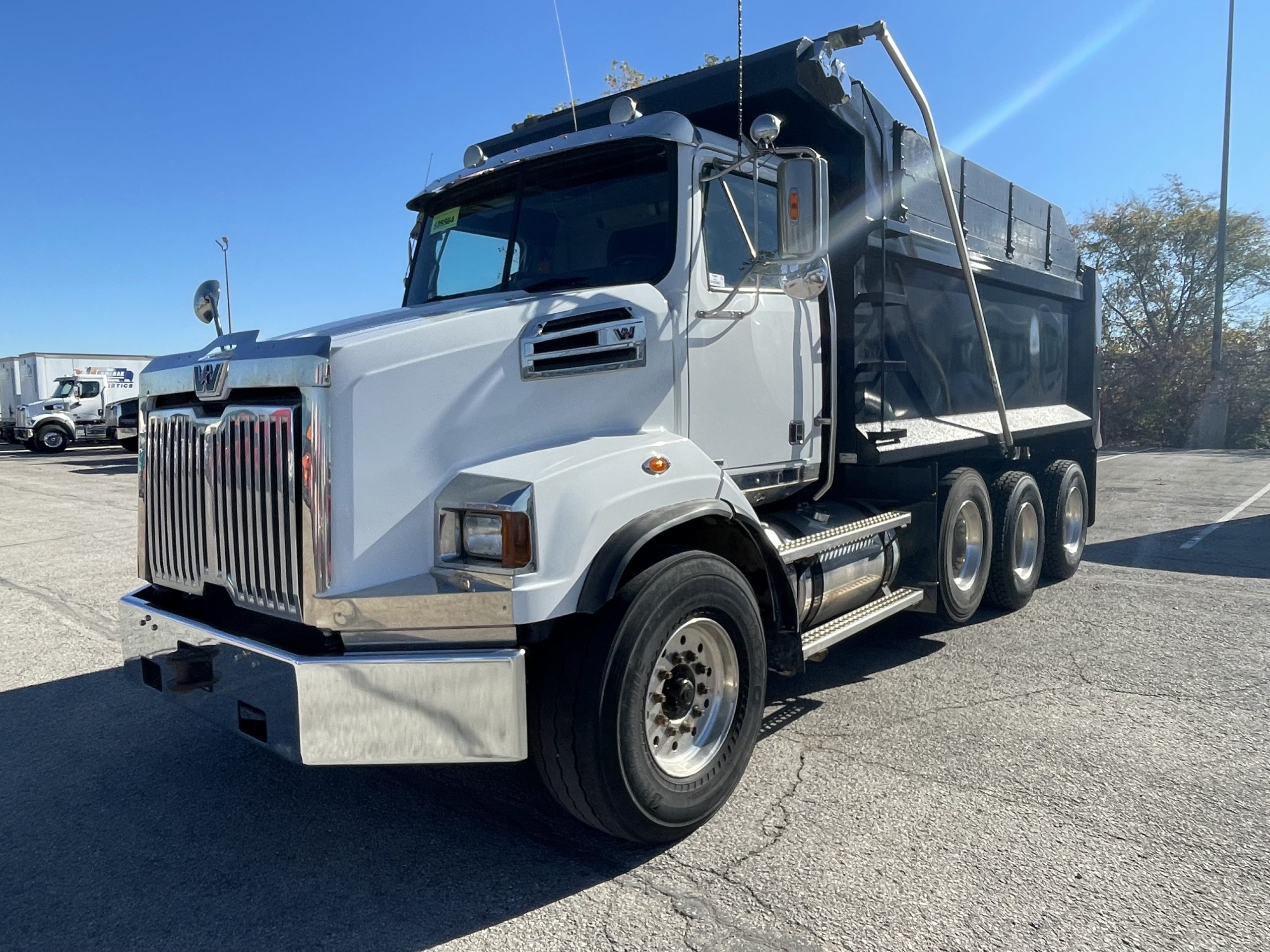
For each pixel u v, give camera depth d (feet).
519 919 9.52
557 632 10.35
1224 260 90.99
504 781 13.10
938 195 19.44
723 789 11.46
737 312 13.73
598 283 13.47
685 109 15.90
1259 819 11.51
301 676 9.38
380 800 12.47
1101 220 107.96
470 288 14.97
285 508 9.98
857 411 16.80
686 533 12.44
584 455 10.72
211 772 13.48
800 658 12.87
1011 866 10.39
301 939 9.22
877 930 9.18
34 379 103.35
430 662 9.46
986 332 19.69
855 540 16.39
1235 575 27.68
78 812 12.17
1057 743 14.05
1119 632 20.77
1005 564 21.94
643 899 9.86
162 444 12.09
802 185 11.65
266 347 10.37
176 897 10.04
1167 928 9.15
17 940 9.28
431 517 10.34
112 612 23.54
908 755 13.66
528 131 17.75
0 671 18.54
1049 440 27.17
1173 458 79.20
